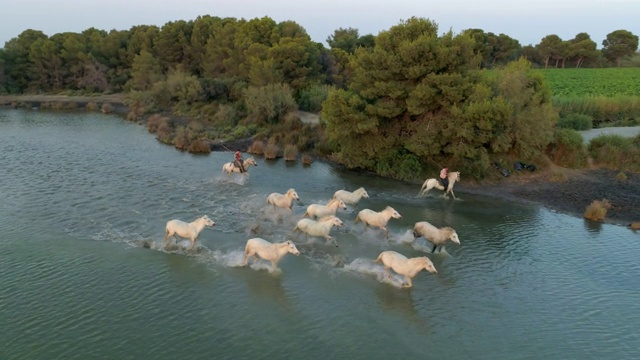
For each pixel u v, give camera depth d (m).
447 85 34.31
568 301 19.02
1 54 88.94
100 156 40.62
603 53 155.62
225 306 17.75
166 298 18.12
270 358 14.99
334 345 15.77
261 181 34.47
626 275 21.42
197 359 14.79
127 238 23.11
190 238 21.94
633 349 16.02
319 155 43.19
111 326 16.28
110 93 89.12
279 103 53.03
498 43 131.12
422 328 16.91
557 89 85.88
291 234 24.11
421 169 36.62
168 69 85.94
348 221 26.58
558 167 38.81
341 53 76.88
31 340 15.38
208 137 49.94
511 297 19.19
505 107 33.34
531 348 15.98
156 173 35.22
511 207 30.84
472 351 15.72
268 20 73.31
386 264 19.86
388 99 36.97
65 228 24.16
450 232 22.08
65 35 97.69
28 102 79.06
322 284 19.55
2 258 20.80
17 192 29.75
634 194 33.31
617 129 54.06
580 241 25.25
